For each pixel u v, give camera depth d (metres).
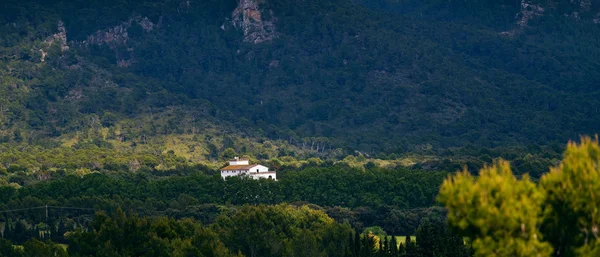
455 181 158.00
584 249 150.50
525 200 152.00
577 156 157.88
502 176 157.38
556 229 156.25
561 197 156.25
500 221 151.38
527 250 149.25
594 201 152.50
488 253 151.12
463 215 154.62
